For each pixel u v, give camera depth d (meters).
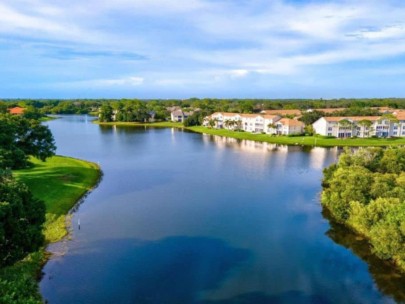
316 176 76.00
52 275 34.41
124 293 31.95
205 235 44.38
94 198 58.94
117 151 108.94
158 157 99.12
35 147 70.88
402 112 167.50
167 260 37.97
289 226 47.38
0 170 35.78
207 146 122.69
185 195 61.19
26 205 33.16
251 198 59.62
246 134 156.00
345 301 31.31
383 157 65.12
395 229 35.94
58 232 43.88
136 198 59.22
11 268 33.06
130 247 40.72
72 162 85.12
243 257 38.88
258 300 31.42
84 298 31.05
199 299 31.36
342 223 48.25
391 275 35.28
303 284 33.88
